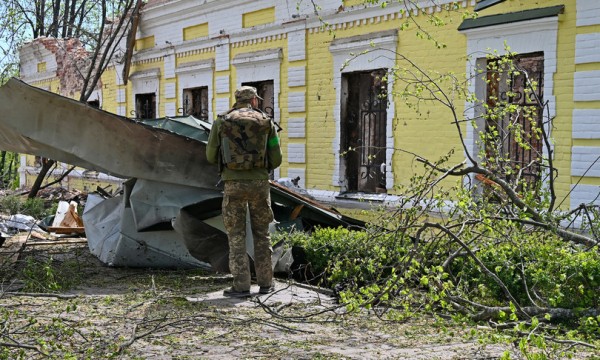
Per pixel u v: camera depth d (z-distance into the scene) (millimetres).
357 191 13852
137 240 9336
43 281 8398
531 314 6281
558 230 7297
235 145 7762
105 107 23203
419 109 12180
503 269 7023
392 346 5707
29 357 5332
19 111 8594
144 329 6273
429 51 11969
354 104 13852
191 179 8930
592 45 9641
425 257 6852
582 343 5168
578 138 9844
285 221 10484
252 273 8938
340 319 6723
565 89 10008
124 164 8875
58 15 29000
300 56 14758
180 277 8930
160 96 20016
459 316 5918
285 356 5406
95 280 8664
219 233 8859
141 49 20938
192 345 5738
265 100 16344
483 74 11047
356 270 7340
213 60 17562
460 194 7500
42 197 19094
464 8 11359
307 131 14750
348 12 13469
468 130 11297
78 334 6000
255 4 16047
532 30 10359
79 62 24344
